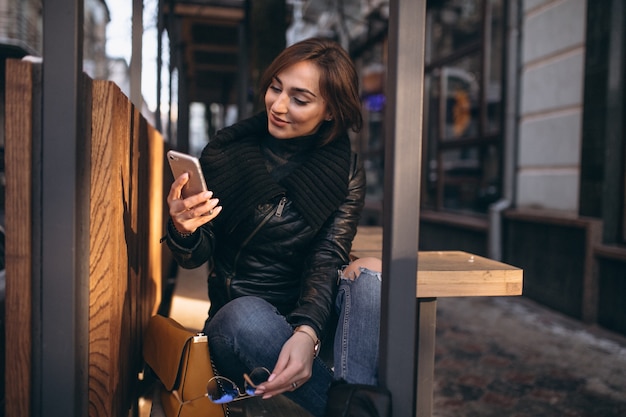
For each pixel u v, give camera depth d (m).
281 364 1.35
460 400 3.14
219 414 1.43
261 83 1.71
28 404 1.21
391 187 1.34
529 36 5.98
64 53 1.17
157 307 2.52
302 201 1.64
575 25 5.23
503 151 6.35
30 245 1.19
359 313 1.53
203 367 1.42
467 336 4.46
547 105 5.68
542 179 5.78
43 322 1.20
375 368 1.49
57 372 1.21
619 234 4.78
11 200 1.17
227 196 1.63
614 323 4.60
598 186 4.83
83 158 1.25
